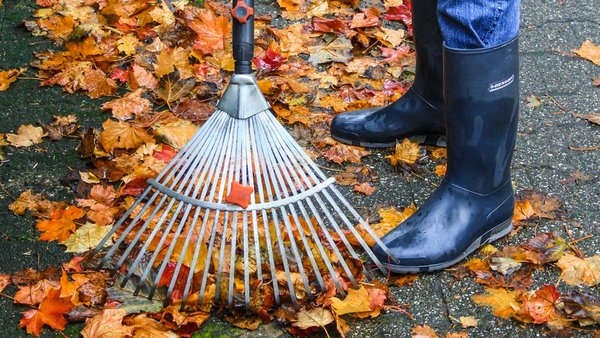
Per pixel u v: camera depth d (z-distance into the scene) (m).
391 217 2.70
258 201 2.70
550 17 3.48
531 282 2.56
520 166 2.88
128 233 2.58
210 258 2.46
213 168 2.50
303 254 2.56
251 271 2.53
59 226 2.66
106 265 2.55
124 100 3.06
